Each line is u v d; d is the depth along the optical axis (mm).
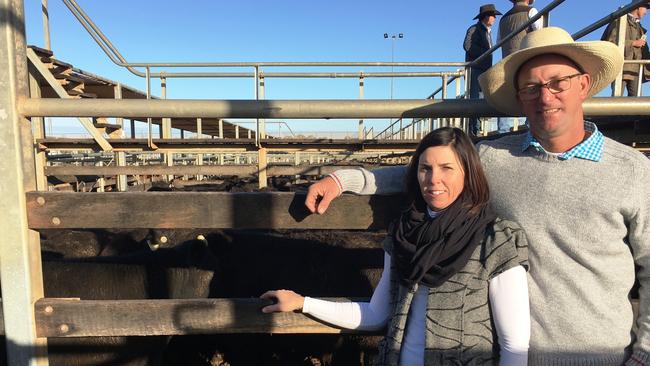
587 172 1503
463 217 1483
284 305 1722
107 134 7871
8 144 1587
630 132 3869
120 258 3010
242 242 3492
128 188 8852
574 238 1507
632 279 1544
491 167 1693
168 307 1744
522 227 1567
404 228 1588
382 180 1710
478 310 1466
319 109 1737
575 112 1537
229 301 1765
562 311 1531
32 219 1661
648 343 1512
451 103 1767
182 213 1697
